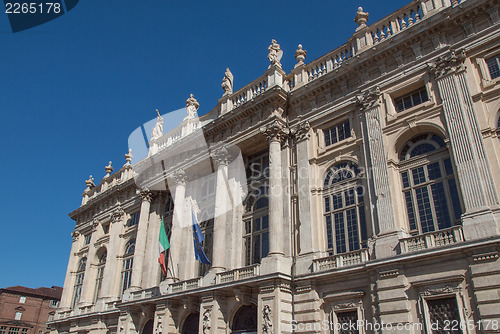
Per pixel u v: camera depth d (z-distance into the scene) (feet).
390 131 63.62
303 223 68.33
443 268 50.44
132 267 103.40
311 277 61.98
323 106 74.28
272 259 65.82
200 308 72.13
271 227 69.26
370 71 69.77
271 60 85.15
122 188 116.98
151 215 101.86
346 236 64.18
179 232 90.63
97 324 99.60
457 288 48.70
